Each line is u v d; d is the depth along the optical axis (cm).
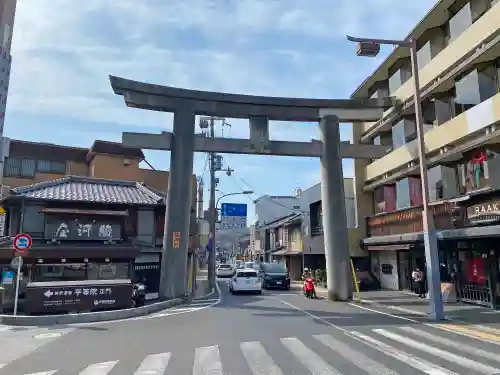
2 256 1589
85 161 3014
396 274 2277
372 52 1363
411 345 893
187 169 1916
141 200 2205
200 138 1967
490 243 1504
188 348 873
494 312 1379
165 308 1636
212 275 2988
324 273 2777
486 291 1521
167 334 1047
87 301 1455
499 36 1337
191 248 2494
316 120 2111
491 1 1505
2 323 1242
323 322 1236
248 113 2020
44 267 1647
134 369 704
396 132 2212
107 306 1483
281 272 2756
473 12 1591
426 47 1922
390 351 833
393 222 2152
